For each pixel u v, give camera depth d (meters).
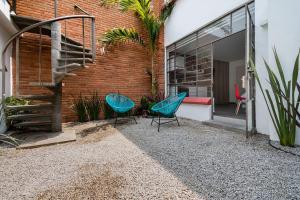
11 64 4.23
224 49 8.05
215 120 4.58
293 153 2.26
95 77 5.54
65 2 5.09
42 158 2.37
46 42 4.78
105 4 5.25
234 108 7.36
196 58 5.38
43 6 4.79
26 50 4.55
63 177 1.84
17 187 1.66
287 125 2.49
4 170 2.01
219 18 4.45
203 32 5.09
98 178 1.81
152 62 6.00
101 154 2.50
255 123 3.43
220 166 2.01
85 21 5.35
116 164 2.14
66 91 5.09
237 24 4.02
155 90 6.15
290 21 2.54
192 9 5.33
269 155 2.28
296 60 2.32
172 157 2.34
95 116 5.36
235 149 2.55
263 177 1.73
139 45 6.41
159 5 6.62
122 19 6.09
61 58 3.49
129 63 6.19
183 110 5.69
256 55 3.33
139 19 6.44
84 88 5.36
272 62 2.74
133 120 5.27
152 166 2.07
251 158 2.20
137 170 1.97
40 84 3.24
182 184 1.65
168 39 6.57
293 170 1.86
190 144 2.88
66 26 5.06
